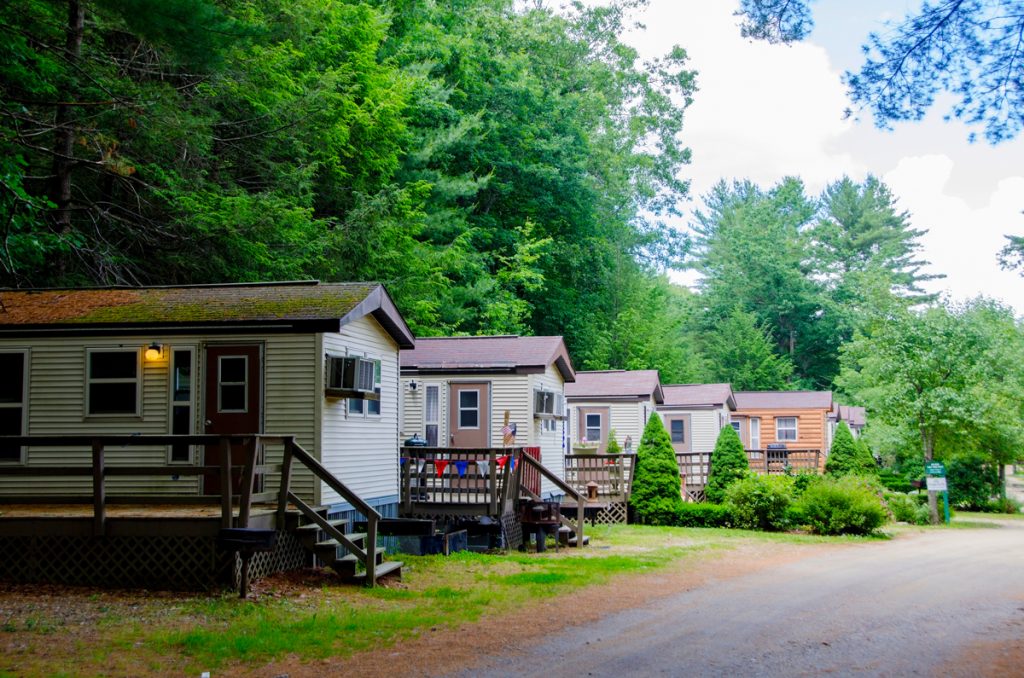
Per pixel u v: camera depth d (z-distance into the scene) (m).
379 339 16.41
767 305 70.62
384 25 32.38
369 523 12.24
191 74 20.61
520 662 8.47
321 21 26.09
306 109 24.59
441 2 41.91
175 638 8.84
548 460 23.67
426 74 36.12
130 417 14.02
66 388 14.16
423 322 30.31
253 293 15.10
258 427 13.76
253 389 13.85
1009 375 32.19
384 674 7.95
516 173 41.00
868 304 32.97
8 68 15.93
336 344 14.37
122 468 11.44
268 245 23.12
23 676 7.48
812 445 42.44
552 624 10.34
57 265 20.28
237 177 25.11
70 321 14.06
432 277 30.78
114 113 19.25
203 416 13.87
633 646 9.23
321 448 13.66
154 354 14.01
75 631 9.05
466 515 17.00
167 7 10.95
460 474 17.42
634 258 56.44
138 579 11.54
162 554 11.55
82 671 7.70
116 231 22.17
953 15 9.41
